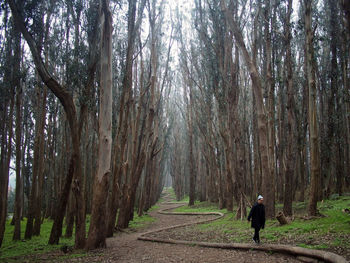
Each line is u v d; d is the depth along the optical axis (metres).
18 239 15.04
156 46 22.72
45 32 15.30
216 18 20.53
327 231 8.78
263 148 14.10
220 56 20.34
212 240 10.92
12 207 40.81
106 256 9.37
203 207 29.59
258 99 14.37
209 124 27.59
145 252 9.88
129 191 20.02
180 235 13.30
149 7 19.84
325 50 23.20
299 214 14.27
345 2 9.15
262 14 16.61
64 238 15.13
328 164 18.94
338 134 19.66
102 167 11.10
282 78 19.11
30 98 21.25
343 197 17.81
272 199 13.77
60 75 19.91
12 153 25.80
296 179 26.03
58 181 24.78
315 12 18.70
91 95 16.05
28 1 11.71
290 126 14.22
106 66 11.25
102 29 11.30
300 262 6.82
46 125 23.81
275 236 9.59
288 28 14.54
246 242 9.45
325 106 23.67
